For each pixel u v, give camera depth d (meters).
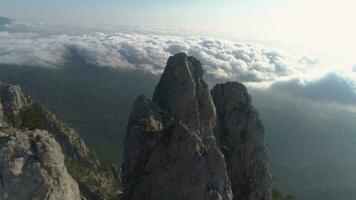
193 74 97.38
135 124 86.50
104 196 98.75
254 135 101.69
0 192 49.41
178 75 94.50
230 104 104.38
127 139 86.12
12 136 53.50
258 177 99.62
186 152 77.38
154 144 81.81
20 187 50.47
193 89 93.69
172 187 76.88
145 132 84.31
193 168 76.19
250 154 100.25
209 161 76.25
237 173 99.00
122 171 84.94
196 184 75.31
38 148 53.75
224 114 103.94
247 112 103.56
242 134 101.56
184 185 76.06
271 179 101.38
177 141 78.50
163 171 78.12
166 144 80.25
